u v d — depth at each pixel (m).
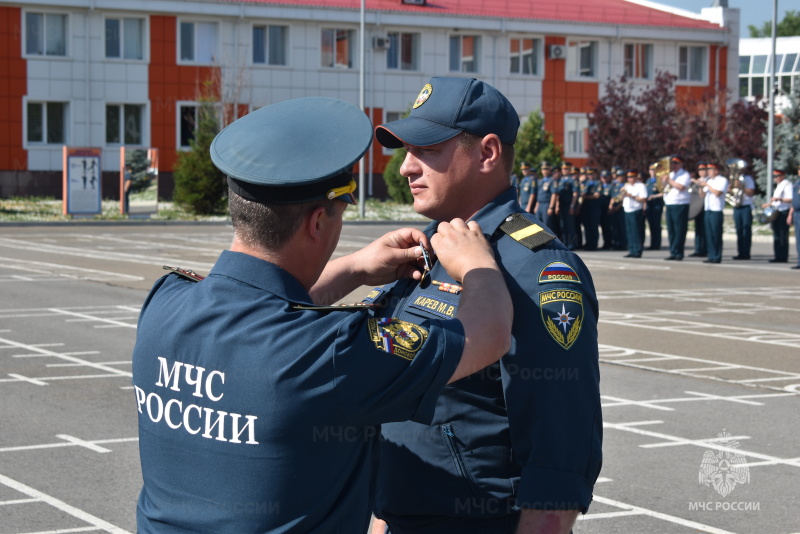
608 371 9.31
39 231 28.03
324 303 2.73
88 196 31.89
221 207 34.25
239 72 39.97
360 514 2.14
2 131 38.00
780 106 33.91
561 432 2.28
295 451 1.99
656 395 8.26
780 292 15.77
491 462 2.45
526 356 2.31
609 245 25.94
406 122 2.56
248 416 1.99
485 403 2.44
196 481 2.05
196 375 2.05
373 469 2.27
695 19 49.03
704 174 21.92
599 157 38.81
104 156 39.69
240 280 2.10
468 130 2.53
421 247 2.67
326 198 2.11
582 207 25.66
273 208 2.08
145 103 40.00
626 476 5.98
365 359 1.99
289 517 2.01
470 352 2.08
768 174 30.23
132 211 33.12
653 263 21.27
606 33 45.41
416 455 2.53
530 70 45.25
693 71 48.09
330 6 41.34
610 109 40.94
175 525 2.07
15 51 37.91
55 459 6.27
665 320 12.62
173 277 2.31
